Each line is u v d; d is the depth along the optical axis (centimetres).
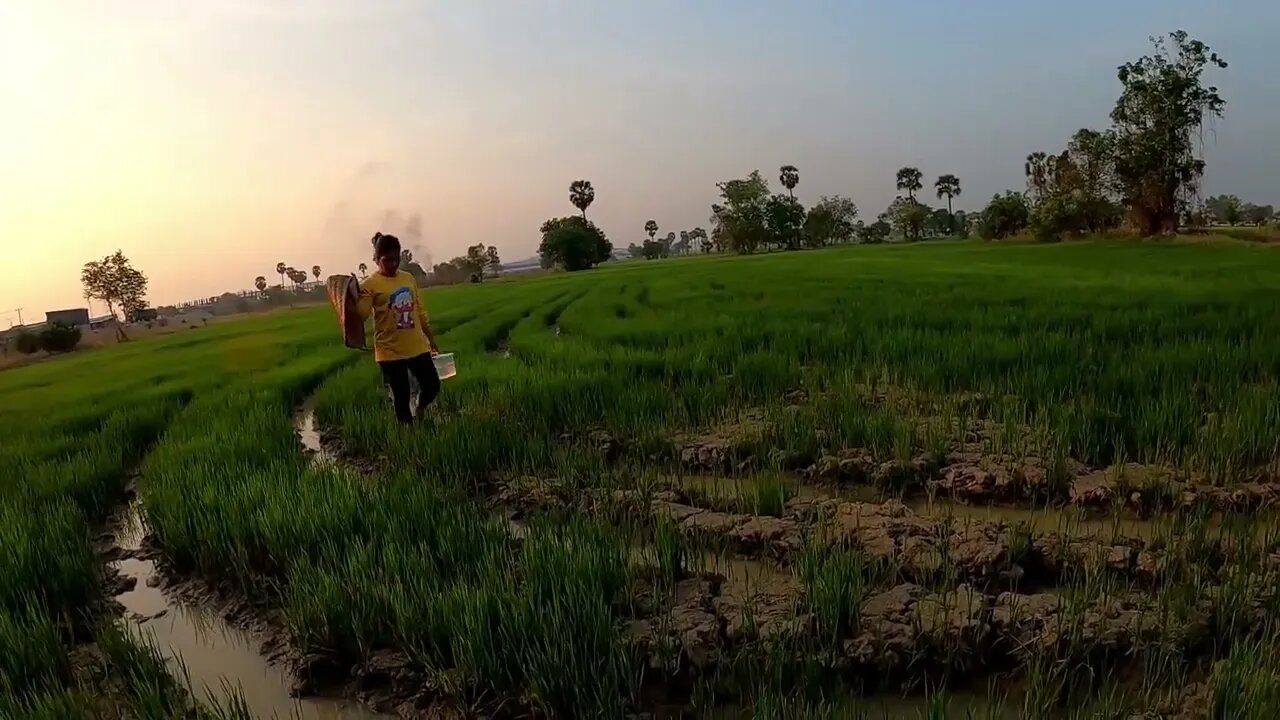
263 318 5331
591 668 390
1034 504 644
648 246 16088
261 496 659
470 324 2336
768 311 1909
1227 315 1343
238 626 531
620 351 1376
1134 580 491
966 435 791
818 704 381
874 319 1630
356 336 900
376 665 439
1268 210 11038
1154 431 719
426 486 671
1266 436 668
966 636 419
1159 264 3284
